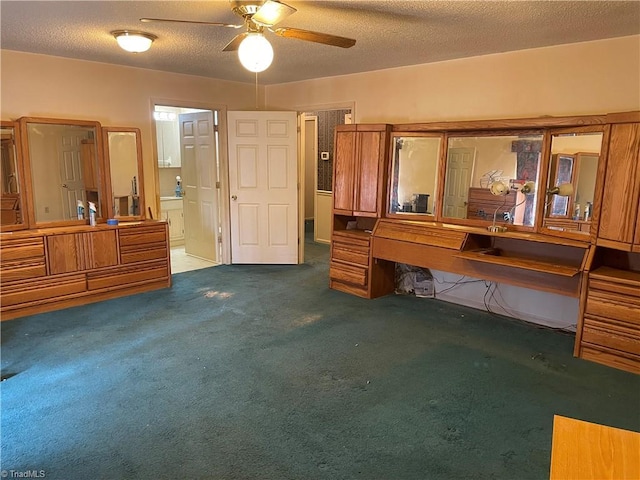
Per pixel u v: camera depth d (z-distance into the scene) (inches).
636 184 114.2
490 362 124.2
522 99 151.1
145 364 120.6
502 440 90.0
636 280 116.2
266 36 136.8
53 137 166.4
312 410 99.9
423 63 173.2
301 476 79.4
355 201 182.1
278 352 129.0
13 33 134.2
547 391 108.9
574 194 134.5
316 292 186.2
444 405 102.4
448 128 157.4
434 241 157.6
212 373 116.1
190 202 243.6
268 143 221.1
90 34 135.4
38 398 103.1
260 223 227.9
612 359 121.4
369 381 113.0
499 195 154.1
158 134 269.7
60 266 159.9
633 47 128.1
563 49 140.6
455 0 104.2
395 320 155.9
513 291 159.6
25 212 160.9
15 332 140.5
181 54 162.2
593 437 56.0
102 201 179.0
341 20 120.0
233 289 188.7
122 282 176.6
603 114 135.3
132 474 79.2
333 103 207.3
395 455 85.2
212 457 84.0
